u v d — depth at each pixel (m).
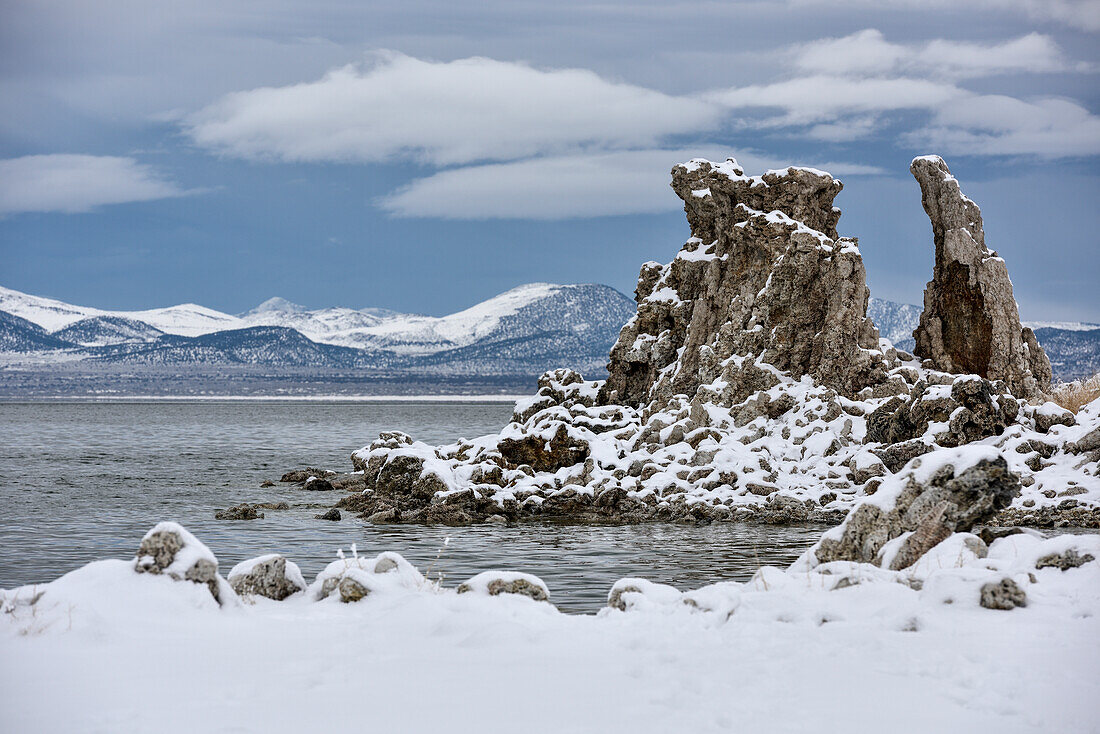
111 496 55.38
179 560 15.57
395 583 17.48
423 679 11.62
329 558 33.97
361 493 49.41
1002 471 18.17
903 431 48.78
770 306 57.53
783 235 58.91
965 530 18.56
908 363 60.88
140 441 120.25
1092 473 42.56
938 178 62.56
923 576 16.23
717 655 12.44
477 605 15.12
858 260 56.81
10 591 14.66
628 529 41.62
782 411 53.59
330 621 15.06
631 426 56.69
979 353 59.94
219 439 125.50
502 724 10.05
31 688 11.30
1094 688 10.98
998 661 11.95
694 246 66.00
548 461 51.62
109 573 15.27
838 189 63.28
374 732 9.88
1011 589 14.53
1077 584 15.65
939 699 10.75
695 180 65.38
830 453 49.44
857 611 14.62
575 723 10.06
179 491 58.34
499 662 12.32
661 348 63.75
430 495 47.44
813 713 10.30
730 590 15.45
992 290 59.41
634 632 13.81
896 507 18.38
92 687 11.38
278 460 86.12
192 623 14.50
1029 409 48.88
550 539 38.59
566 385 68.25
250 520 44.41
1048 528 38.03
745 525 42.66
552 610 15.62
